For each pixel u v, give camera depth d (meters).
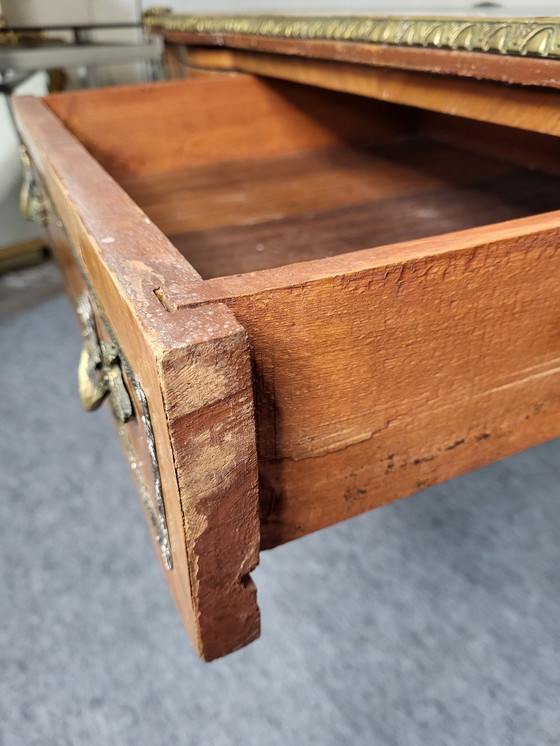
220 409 0.27
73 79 1.51
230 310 0.27
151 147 0.83
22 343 1.48
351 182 0.79
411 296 0.32
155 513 0.42
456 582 0.88
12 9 1.14
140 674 0.78
